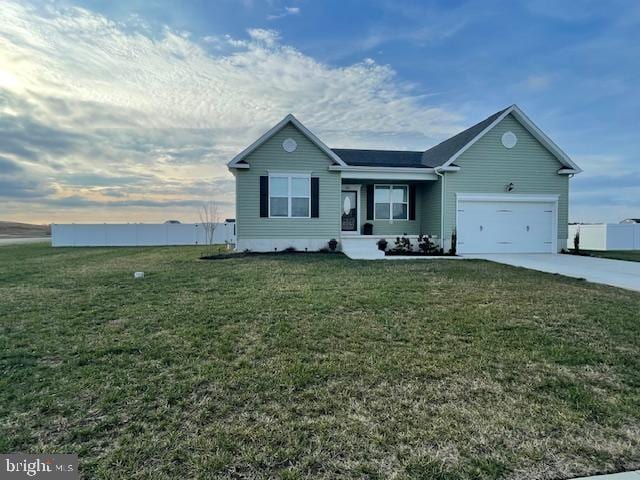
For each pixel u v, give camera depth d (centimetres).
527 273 979
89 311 579
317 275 914
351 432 263
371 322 521
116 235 2472
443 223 1531
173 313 563
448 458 236
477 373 363
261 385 333
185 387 329
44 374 357
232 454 238
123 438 255
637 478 219
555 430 269
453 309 593
